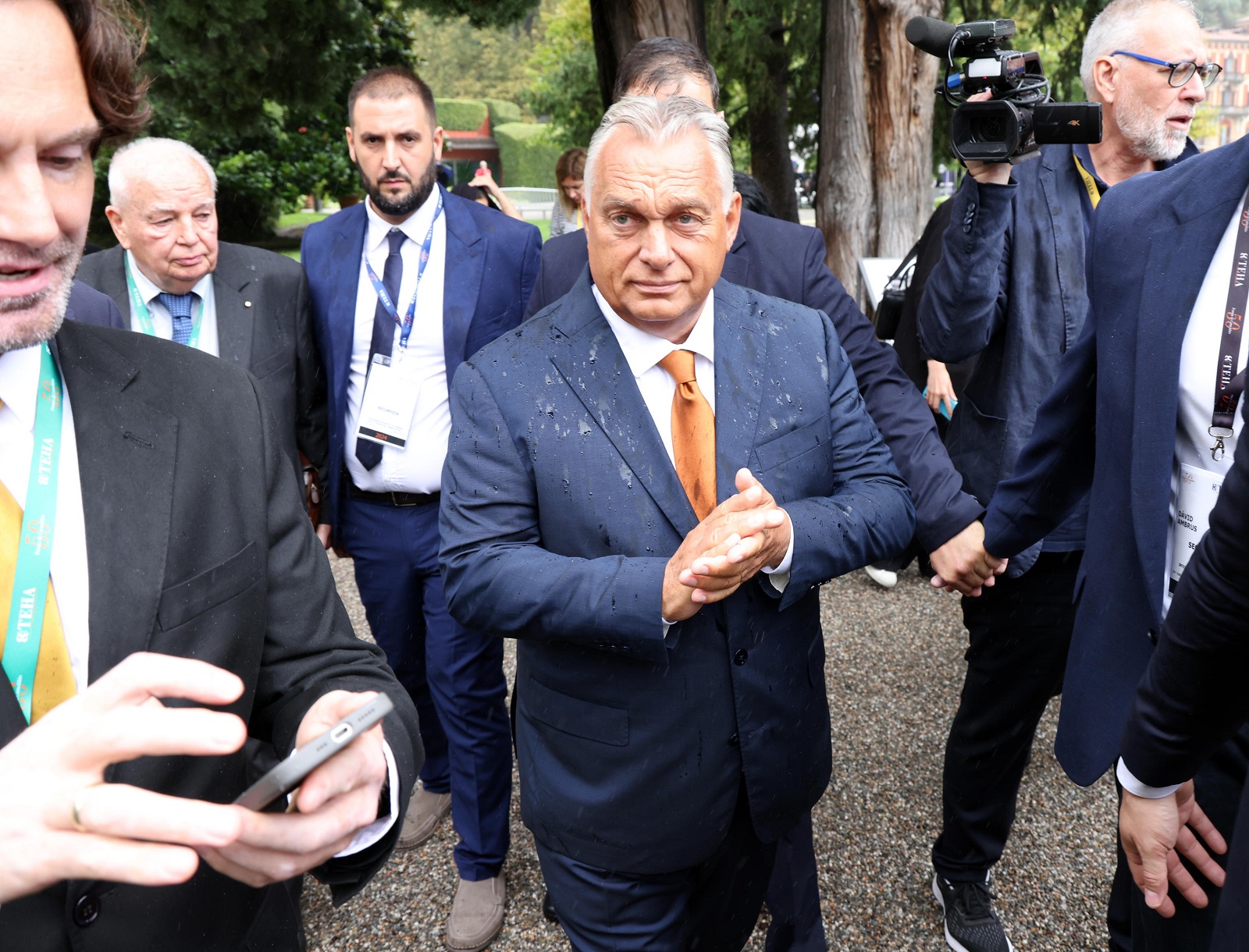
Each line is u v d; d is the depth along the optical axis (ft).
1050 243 7.91
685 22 20.66
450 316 9.36
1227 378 4.96
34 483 3.19
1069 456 6.45
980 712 8.00
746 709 5.51
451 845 9.98
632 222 5.17
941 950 8.26
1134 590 5.59
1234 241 5.03
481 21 28.35
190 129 57.16
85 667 3.22
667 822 5.52
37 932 3.09
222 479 3.61
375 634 10.00
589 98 56.75
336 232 9.91
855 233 25.02
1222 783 5.32
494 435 5.60
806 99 36.99
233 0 25.20
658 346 5.56
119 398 3.46
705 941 6.33
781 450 5.65
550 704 5.68
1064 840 9.78
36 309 2.92
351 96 9.43
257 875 2.75
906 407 7.25
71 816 2.27
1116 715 5.72
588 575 5.15
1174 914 5.33
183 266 9.23
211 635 3.45
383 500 9.59
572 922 5.95
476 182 19.52
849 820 10.08
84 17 2.88
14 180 2.72
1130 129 7.80
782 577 5.39
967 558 7.02
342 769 2.81
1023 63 7.01
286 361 9.70
